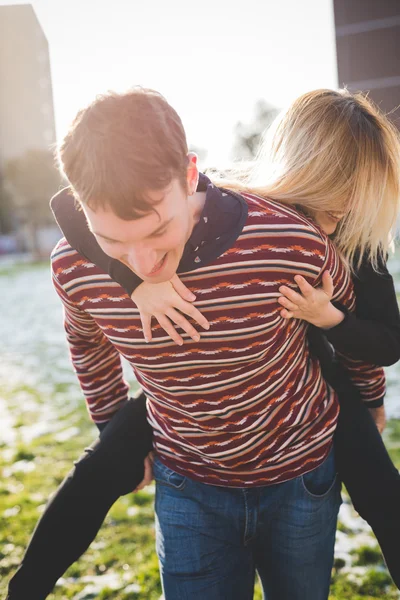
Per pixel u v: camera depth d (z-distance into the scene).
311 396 1.55
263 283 1.32
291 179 1.49
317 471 1.56
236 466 1.51
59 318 13.00
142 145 1.05
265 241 1.30
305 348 1.58
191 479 1.56
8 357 9.07
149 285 1.30
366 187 1.50
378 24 28.75
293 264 1.33
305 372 1.56
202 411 1.45
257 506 1.53
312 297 1.37
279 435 1.50
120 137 1.05
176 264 1.23
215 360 1.37
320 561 1.60
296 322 1.48
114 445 1.67
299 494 1.53
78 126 1.08
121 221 1.09
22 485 4.09
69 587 2.96
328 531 1.60
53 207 1.41
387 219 1.57
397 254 18.02
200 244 1.27
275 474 1.51
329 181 1.48
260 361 1.39
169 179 1.08
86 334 1.64
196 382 1.41
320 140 1.49
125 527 3.50
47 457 4.62
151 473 1.72
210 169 1.67
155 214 1.09
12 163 35.25
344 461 1.62
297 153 1.50
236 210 1.30
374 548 3.05
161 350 1.39
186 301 1.30
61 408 5.96
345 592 2.75
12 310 14.65
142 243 1.13
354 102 1.57
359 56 29.03
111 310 1.40
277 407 1.48
